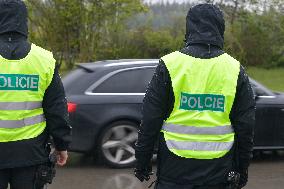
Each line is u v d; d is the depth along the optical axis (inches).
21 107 171.9
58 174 355.3
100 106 362.9
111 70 372.2
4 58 172.2
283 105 391.2
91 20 1344.7
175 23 1528.1
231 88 158.7
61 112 175.9
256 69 1780.3
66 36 1350.9
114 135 368.5
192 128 158.1
